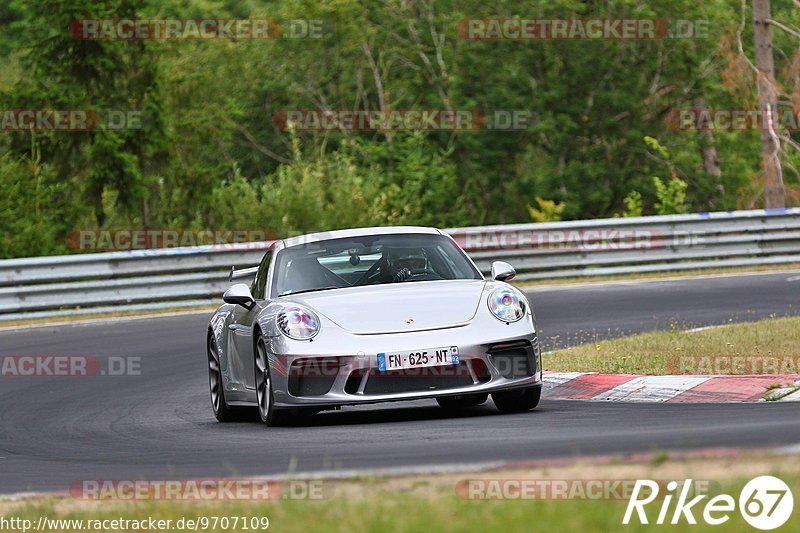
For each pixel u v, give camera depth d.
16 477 20.78
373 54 117.75
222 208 85.56
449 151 108.25
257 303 26.55
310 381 23.92
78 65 81.69
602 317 46.06
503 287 25.41
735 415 21.56
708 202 115.00
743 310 45.66
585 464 15.65
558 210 93.44
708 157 118.44
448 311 24.44
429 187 107.56
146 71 82.50
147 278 56.25
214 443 23.23
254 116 118.81
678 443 17.44
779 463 14.65
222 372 27.95
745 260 64.44
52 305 54.44
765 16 86.75
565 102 113.12
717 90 112.31
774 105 86.75
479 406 27.31
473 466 16.34
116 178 80.12
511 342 24.19
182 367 38.88
